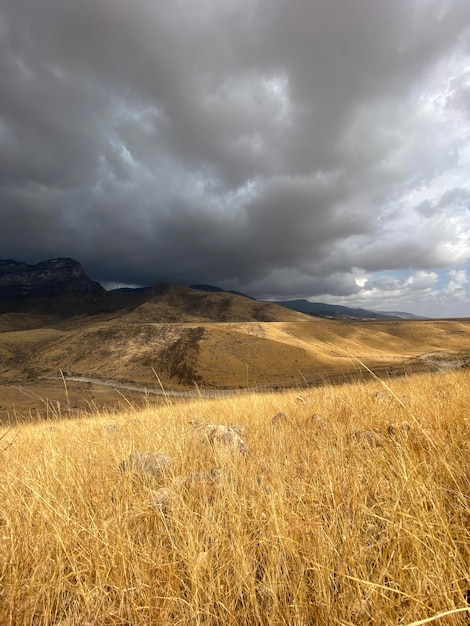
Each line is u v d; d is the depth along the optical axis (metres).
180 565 1.73
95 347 124.06
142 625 1.39
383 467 2.39
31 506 2.25
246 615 1.38
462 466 2.22
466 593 1.31
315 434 3.85
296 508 2.01
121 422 6.01
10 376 112.69
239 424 5.02
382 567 1.47
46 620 1.46
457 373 7.01
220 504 2.11
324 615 1.32
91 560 1.77
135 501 2.30
